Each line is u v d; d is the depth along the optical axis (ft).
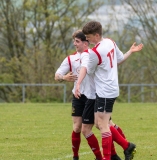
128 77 323.57
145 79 323.37
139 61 323.37
